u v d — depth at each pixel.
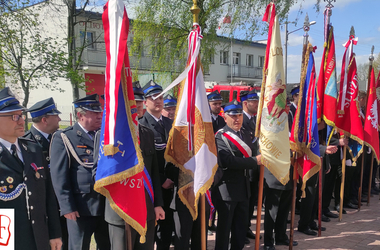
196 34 3.20
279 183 4.08
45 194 2.58
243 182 3.75
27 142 2.60
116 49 2.51
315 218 5.55
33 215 2.41
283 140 3.56
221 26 10.85
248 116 4.86
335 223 5.30
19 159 2.44
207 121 3.17
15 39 9.16
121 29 2.52
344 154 5.30
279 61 3.59
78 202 3.09
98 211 3.09
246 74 28.61
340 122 5.39
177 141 3.22
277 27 3.61
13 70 9.49
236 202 3.71
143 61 16.20
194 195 3.16
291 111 5.03
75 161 3.16
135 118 2.68
